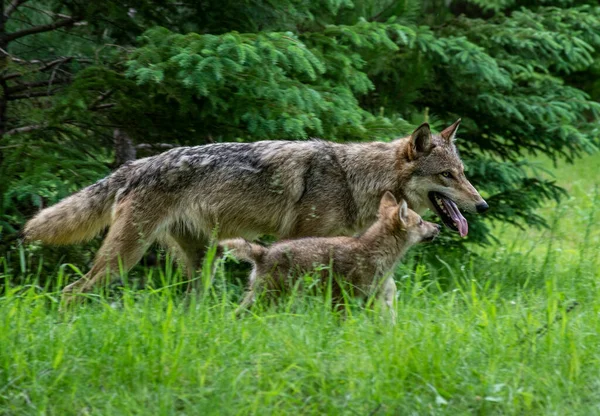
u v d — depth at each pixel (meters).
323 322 10.24
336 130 15.23
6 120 15.80
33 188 13.23
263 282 11.77
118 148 16.94
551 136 19.64
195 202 13.34
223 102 14.32
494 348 9.54
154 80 14.03
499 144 20.66
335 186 13.55
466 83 19.06
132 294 10.80
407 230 12.08
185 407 8.41
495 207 19.09
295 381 8.83
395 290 12.46
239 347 9.38
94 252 15.51
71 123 15.31
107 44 15.16
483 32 19.23
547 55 19.11
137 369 8.80
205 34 14.87
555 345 9.67
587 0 25.61
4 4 16.20
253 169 13.45
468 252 18.12
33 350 9.02
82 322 9.50
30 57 16.73
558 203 20.28
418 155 13.62
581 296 13.19
